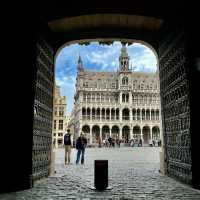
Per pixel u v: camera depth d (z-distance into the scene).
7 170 9.30
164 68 12.84
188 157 9.66
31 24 10.20
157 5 11.55
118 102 110.12
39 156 10.74
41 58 11.17
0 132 9.48
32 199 7.38
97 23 13.06
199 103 9.55
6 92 9.73
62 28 13.20
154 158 26.92
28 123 9.71
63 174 13.53
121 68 110.62
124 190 8.77
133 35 13.70
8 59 9.87
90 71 112.69
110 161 22.73
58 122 107.88
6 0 9.77
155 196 7.73
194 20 9.95
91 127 107.56
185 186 9.49
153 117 111.06
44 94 11.64
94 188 9.05
